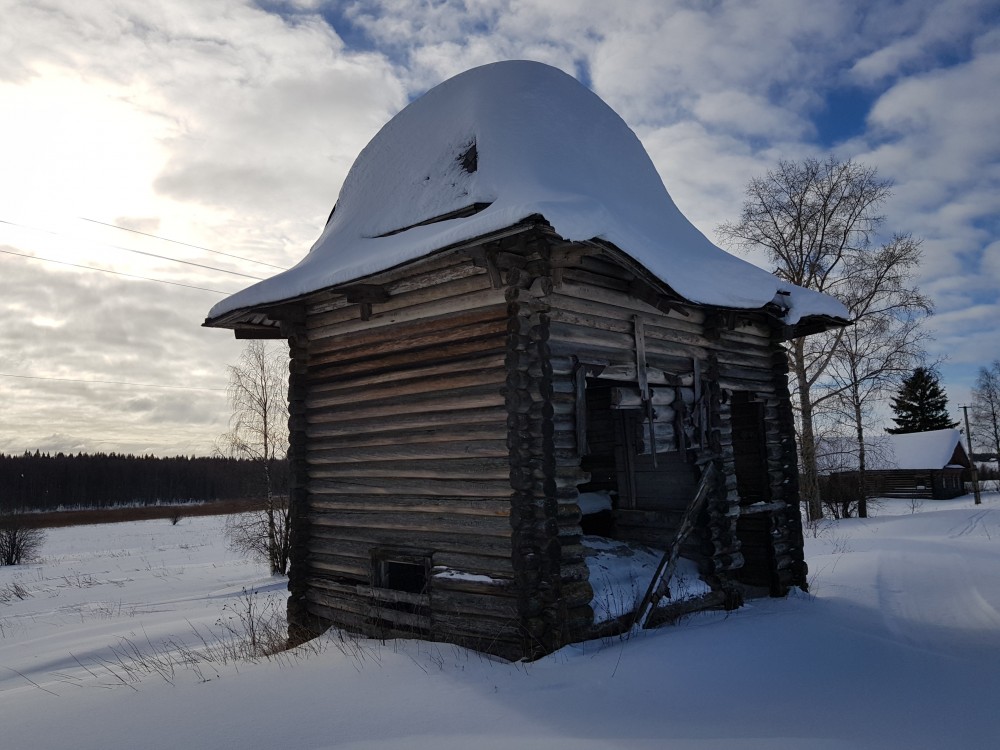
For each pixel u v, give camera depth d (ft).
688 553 31.42
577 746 14.75
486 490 24.23
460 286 25.48
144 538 153.07
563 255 22.76
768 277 32.65
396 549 27.14
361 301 27.99
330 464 30.50
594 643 23.44
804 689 19.44
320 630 30.12
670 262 27.43
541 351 23.36
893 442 170.71
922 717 17.07
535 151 29.32
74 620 52.37
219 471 332.39
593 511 33.94
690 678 19.83
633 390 27.45
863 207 88.17
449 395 25.58
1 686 30.14
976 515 98.02
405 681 20.33
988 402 199.82
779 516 35.37
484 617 23.84
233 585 69.62
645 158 37.24
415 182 31.63
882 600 34.50
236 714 18.74
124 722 19.04
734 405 36.55
